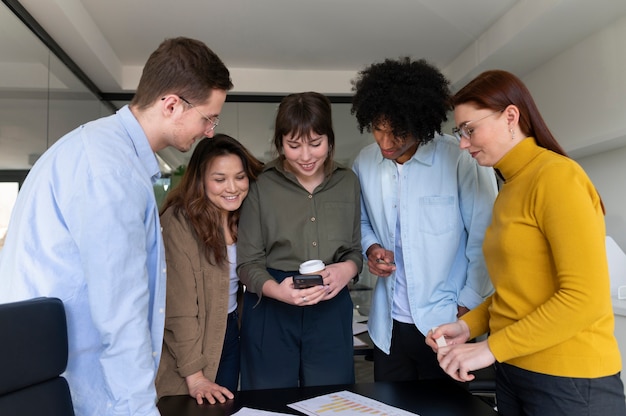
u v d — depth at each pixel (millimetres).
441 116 1562
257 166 1685
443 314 1623
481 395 2070
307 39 3754
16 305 763
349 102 4598
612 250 2506
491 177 1599
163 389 1538
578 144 3012
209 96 1109
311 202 1644
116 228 906
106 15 3307
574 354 1029
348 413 1123
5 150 2564
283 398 1256
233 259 1738
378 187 1729
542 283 1083
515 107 1136
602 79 2994
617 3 2682
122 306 906
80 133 987
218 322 1635
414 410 1144
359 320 3412
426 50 3971
